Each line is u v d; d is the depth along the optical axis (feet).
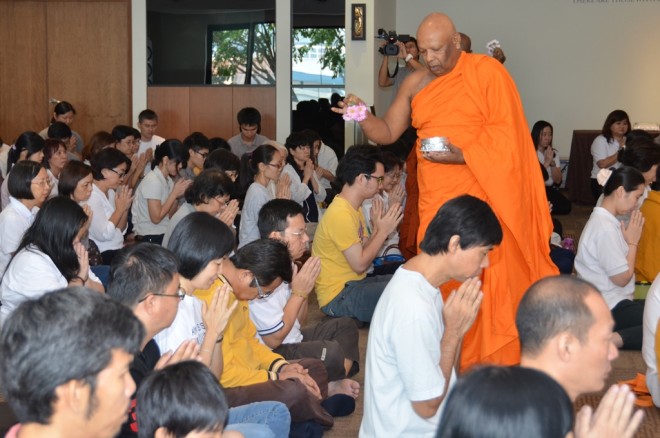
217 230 9.70
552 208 30.66
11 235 14.67
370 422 8.69
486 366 4.65
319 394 11.62
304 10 29.17
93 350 5.25
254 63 29.53
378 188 16.33
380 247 16.39
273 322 12.32
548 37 36.14
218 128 29.94
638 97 36.06
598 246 15.23
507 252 12.95
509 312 12.98
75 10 29.91
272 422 9.66
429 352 8.29
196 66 29.78
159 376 6.40
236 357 10.96
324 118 29.37
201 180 15.79
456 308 8.56
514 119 12.96
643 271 17.17
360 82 27.07
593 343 6.63
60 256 12.07
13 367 5.26
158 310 8.41
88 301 5.45
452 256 8.47
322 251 16.71
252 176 20.99
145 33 29.63
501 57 24.35
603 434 5.72
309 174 22.81
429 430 8.47
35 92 30.27
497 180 12.68
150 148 24.23
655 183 17.85
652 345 12.23
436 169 13.06
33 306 5.38
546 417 4.33
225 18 29.48
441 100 13.05
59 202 12.17
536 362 6.78
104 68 30.09
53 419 5.30
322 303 16.80
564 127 36.50
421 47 12.89
